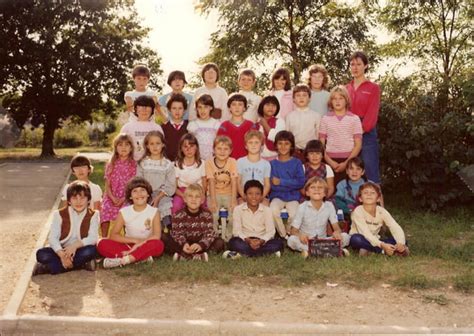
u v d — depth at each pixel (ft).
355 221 21.76
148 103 24.64
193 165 23.56
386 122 31.12
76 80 98.43
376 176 26.61
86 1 96.94
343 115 25.05
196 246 20.52
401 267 19.36
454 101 31.94
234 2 63.21
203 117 24.99
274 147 24.86
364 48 71.05
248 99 26.61
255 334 13.96
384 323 14.57
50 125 104.58
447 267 19.58
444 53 51.08
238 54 70.28
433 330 13.91
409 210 30.96
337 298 16.48
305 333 13.96
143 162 23.41
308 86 26.11
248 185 21.79
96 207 23.40
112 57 100.01
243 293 16.93
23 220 28.91
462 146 30.35
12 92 101.86
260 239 21.15
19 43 93.66
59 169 66.69
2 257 21.18
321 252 20.88
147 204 21.03
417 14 52.03
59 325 14.35
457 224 26.91
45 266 18.95
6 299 16.39
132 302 16.14
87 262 19.39
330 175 24.23
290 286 17.57
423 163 30.40
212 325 14.12
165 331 14.11
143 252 19.86
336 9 75.10
